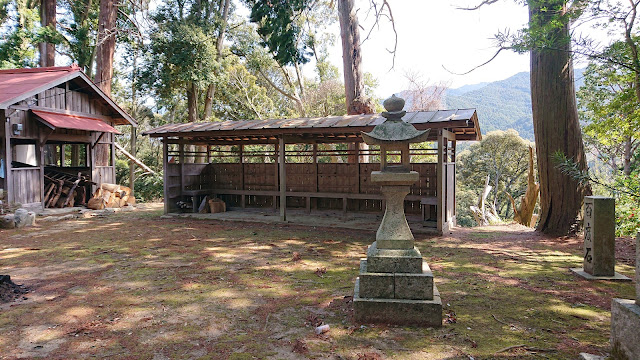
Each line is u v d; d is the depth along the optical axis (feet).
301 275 17.78
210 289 15.67
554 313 13.03
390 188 13.12
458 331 11.59
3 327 12.00
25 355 10.23
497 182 92.48
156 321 12.45
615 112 36.68
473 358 9.91
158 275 17.72
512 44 21.54
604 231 17.13
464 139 33.81
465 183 103.09
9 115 34.86
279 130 30.37
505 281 16.72
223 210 38.45
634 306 8.77
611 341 9.38
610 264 17.12
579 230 26.96
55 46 65.67
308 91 88.33
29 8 62.49
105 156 47.01
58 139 39.99
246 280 16.94
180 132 33.55
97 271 18.40
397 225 12.95
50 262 20.18
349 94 44.32
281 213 33.09
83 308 13.60
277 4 41.24
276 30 43.39
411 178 12.60
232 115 82.74
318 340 11.07
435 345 10.68
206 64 63.31
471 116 25.31
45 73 41.83
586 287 15.88
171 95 68.95
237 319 12.63
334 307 13.64
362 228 29.73
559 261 20.31
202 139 39.70
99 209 40.63
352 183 35.22
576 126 27.20
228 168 40.86
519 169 95.96
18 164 39.14
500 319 12.53
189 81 64.08
